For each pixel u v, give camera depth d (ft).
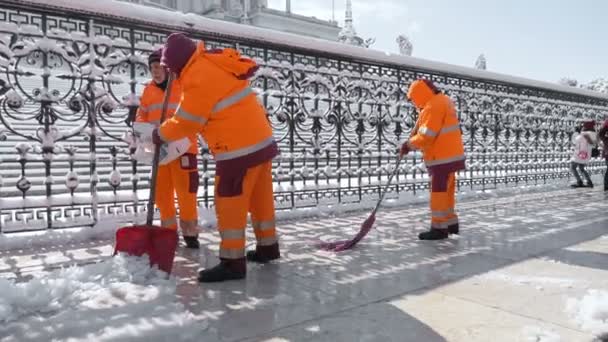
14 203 14.89
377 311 9.69
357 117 23.85
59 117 15.84
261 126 11.92
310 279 11.91
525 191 33.06
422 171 28.12
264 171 13.03
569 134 40.91
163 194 14.83
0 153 25.71
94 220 16.51
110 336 7.86
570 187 36.81
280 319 9.20
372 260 13.87
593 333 8.59
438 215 16.76
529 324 9.04
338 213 22.41
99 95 16.39
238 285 11.34
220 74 11.33
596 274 12.53
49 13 15.31
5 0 14.40
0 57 14.58
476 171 31.68
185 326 8.44
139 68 17.34
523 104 35.40
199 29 18.26
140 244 11.43
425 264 13.47
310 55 21.70
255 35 19.57
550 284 11.62
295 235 17.43
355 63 23.67
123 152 19.10
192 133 11.25
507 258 14.21
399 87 25.77
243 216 11.80
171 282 11.03
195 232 14.99
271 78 20.45
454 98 29.78
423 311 9.71
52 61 15.67
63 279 9.93
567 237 17.38
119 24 16.65
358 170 24.18
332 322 9.08
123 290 9.90
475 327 8.88
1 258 13.34
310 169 22.41
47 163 15.66
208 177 19.83
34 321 8.25
